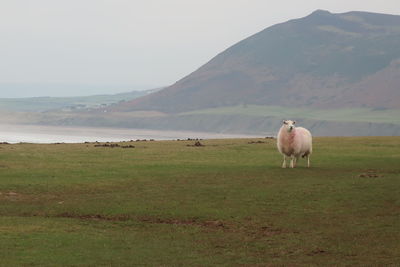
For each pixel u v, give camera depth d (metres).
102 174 36.56
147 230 23.61
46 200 29.19
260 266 18.66
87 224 24.38
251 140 65.44
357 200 28.47
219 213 26.16
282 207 27.33
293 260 19.38
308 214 26.02
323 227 23.81
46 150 49.59
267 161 44.31
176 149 52.31
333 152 50.91
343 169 39.50
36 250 19.86
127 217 25.86
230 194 30.12
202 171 38.19
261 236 22.66
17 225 23.59
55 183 33.12
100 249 20.34
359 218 25.20
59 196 30.12
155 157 45.97
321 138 67.56
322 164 42.47
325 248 20.77
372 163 42.91
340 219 25.08
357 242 21.48
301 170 38.72
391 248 20.61
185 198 29.23
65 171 37.44
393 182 32.88
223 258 19.61
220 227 24.17
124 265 18.53
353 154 49.31
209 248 20.91
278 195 29.70
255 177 35.59
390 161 44.06
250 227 24.03
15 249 19.91
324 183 32.91
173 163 42.28
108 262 18.80
